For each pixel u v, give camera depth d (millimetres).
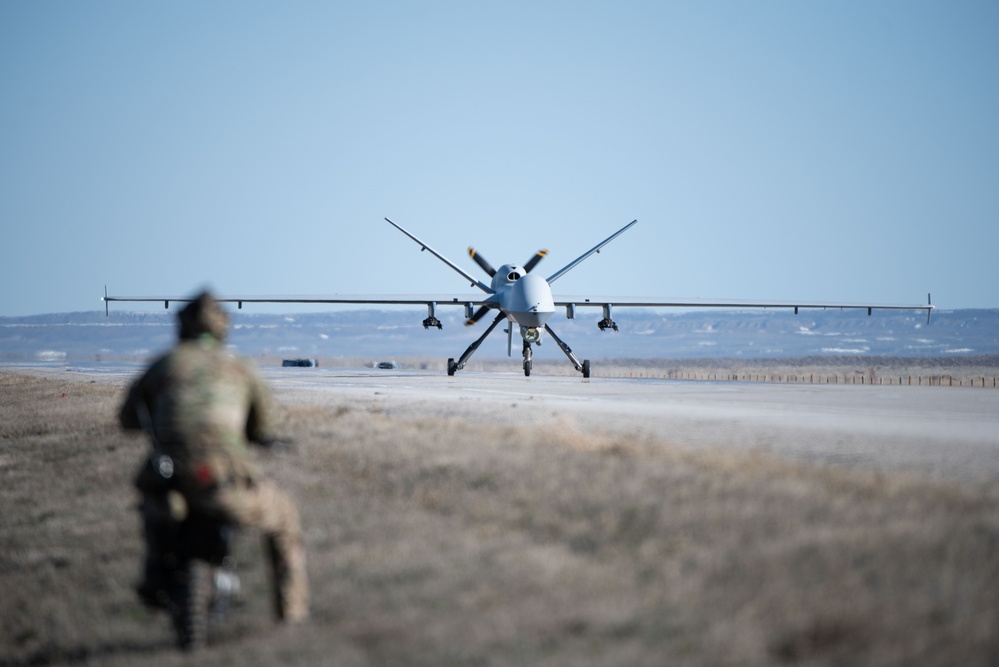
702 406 90875
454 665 24188
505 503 40625
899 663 21484
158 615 34875
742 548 30734
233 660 27203
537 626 25938
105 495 58625
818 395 114562
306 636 28125
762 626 24156
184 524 28938
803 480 39531
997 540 29109
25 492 64062
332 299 199750
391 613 28922
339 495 47000
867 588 26016
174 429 27766
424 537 37125
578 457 48281
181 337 30469
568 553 33031
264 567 37312
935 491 36219
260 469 55438
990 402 98312
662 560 30578
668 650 23344
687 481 40406
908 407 89750
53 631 34969
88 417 103438
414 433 62438
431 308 198500
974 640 22266
